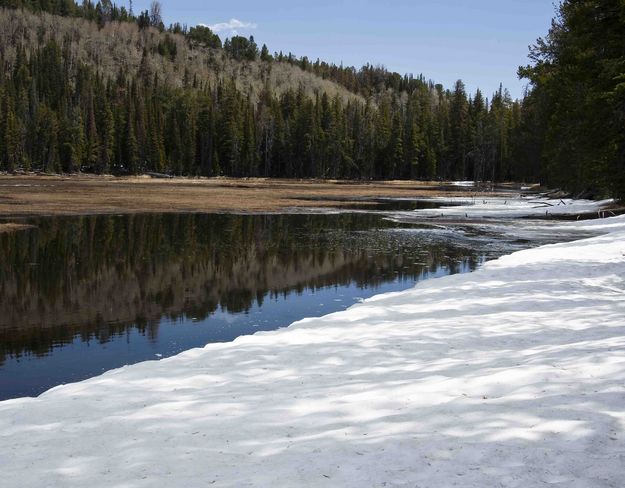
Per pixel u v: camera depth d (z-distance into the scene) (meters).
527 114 70.62
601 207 38.31
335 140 106.56
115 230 27.17
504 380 5.52
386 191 73.00
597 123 22.97
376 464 3.85
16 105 102.50
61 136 94.00
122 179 87.56
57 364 9.04
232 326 11.26
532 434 4.15
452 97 125.38
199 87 156.62
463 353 7.31
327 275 16.95
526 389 5.16
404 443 4.17
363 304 11.27
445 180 110.62
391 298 11.73
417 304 10.96
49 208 37.16
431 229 29.62
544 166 55.41
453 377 5.96
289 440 4.44
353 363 7.04
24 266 17.73
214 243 23.66
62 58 153.50
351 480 3.65
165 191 59.97
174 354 9.50
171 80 166.12
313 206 45.75
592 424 4.22
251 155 103.25
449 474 3.64
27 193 49.97
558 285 12.55
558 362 6.00
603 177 25.53
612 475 3.52
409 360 7.07
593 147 24.20
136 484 3.76
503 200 54.44
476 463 3.77
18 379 8.34
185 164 101.62
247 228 29.33
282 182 94.50
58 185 65.00
